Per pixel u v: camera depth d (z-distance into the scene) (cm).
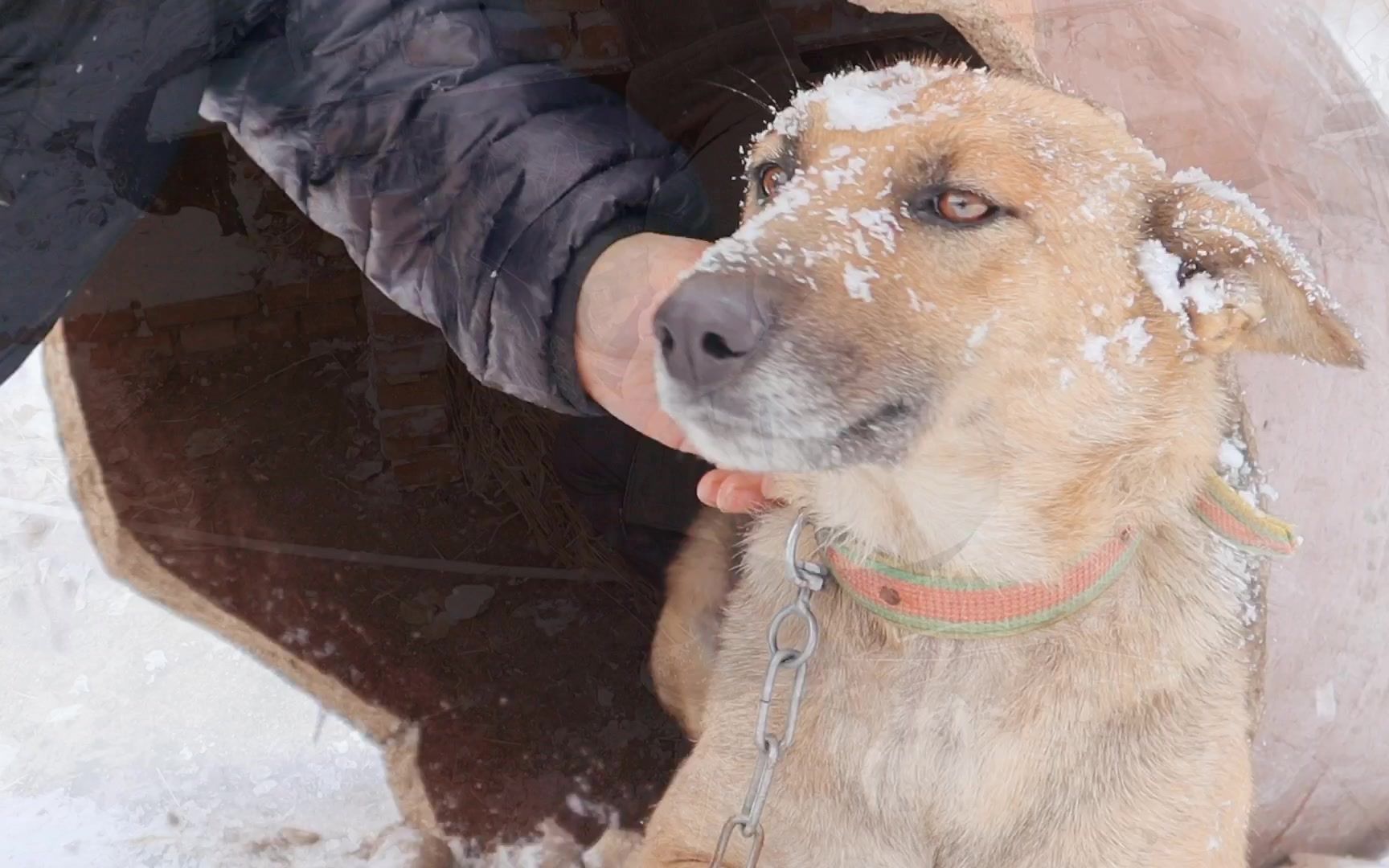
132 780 117
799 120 120
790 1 120
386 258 112
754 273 114
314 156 112
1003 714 126
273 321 115
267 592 114
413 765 117
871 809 126
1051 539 126
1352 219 143
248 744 117
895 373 117
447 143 113
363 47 113
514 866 117
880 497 122
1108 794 128
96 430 114
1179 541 131
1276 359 138
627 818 120
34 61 110
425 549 116
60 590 115
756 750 123
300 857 116
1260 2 147
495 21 115
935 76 122
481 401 114
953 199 119
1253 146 137
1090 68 129
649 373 114
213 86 113
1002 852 128
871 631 126
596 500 117
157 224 112
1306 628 143
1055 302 121
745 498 122
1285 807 146
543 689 118
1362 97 151
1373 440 141
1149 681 129
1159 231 125
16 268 111
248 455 115
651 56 118
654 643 121
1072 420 124
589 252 113
